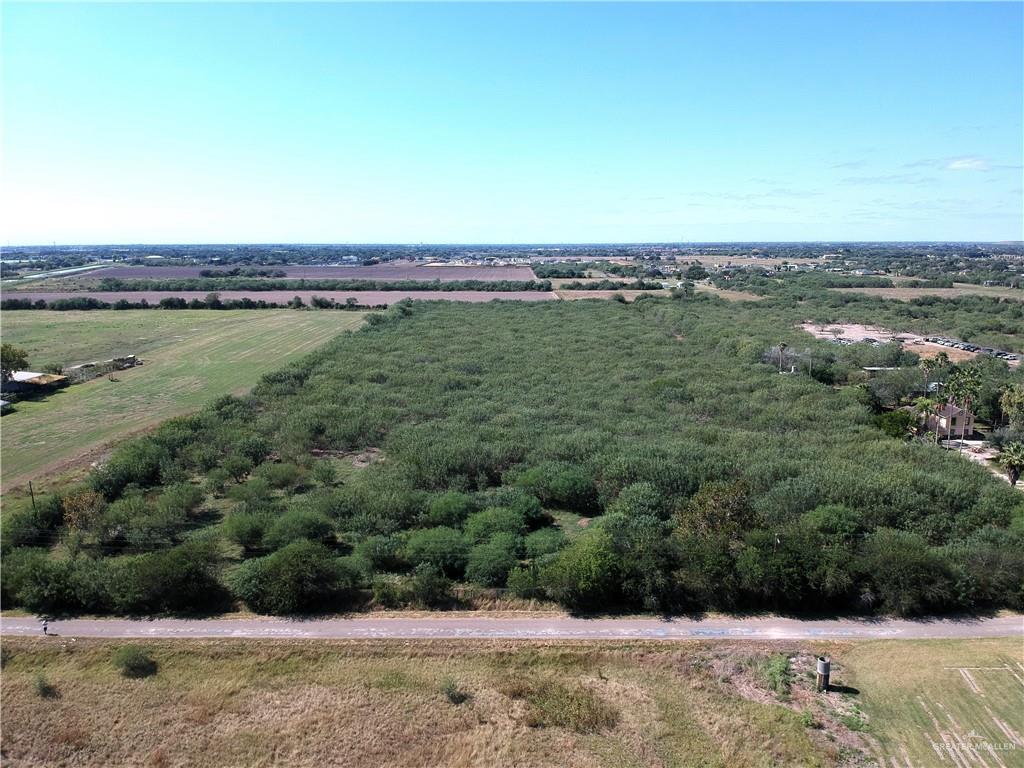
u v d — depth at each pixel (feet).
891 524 201.36
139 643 150.20
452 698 136.05
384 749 125.08
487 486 243.81
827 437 284.82
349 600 168.04
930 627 156.66
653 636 153.48
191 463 258.57
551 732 128.16
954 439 301.43
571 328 588.50
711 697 135.85
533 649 148.87
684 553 170.71
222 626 157.07
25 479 246.06
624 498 211.61
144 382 399.03
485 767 120.78
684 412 332.39
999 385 347.36
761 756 121.39
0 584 165.99
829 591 160.66
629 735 127.24
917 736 124.57
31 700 135.33
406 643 150.71
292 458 269.03
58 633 153.89
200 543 178.91
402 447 275.80
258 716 132.16
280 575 163.43
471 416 324.19
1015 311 639.35
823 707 132.05
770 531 178.50
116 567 172.76
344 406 340.18
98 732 128.88
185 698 136.15
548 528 206.08
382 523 202.08
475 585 172.96
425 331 566.36
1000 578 164.25
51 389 377.71
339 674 142.10
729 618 160.76
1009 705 131.34
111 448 280.51
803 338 522.06
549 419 320.70
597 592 162.91
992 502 207.21
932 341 528.22
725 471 234.58
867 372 416.26
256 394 361.30
